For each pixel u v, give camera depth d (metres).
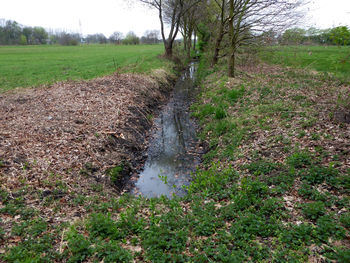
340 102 9.42
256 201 5.60
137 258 4.33
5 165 6.89
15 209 5.39
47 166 7.28
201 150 10.34
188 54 39.88
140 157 9.91
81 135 9.33
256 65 21.39
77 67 24.92
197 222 5.21
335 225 4.39
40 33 97.62
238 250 4.32
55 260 4.23
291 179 6.16
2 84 16.80
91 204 6.11
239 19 16.11
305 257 3.92
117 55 37.66
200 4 28.61
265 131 9.12
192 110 15.28
